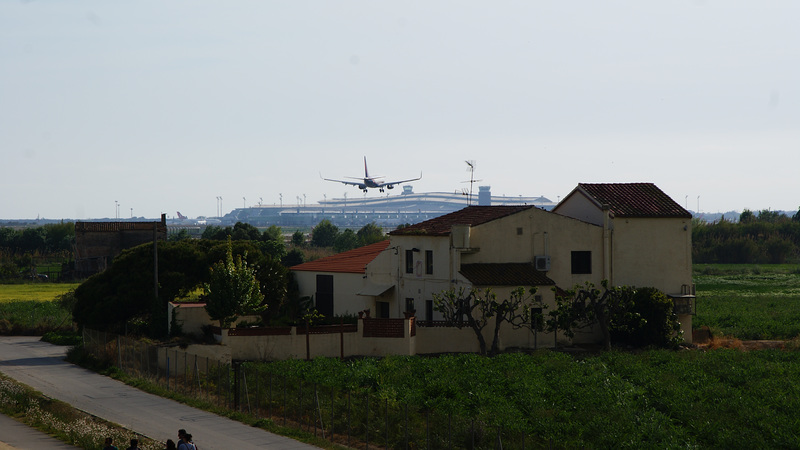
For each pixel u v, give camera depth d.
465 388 72.19
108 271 113.56
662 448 54.19
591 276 113.88
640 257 116.12
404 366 83.62
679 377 79.19
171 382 85.00
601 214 115.69
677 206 120.06
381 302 123.19
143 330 108.12
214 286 100.94
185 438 50.28
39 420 68.50
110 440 51.38
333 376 77.19
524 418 62.12
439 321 100.31
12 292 188.12
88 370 94.62
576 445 54.94
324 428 64.50
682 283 117.56
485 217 113.88
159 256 114.69
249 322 103.19
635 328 107.88
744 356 93.88
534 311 105.25
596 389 70.56
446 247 107.75
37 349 112.69
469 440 56.44
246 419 67.31
